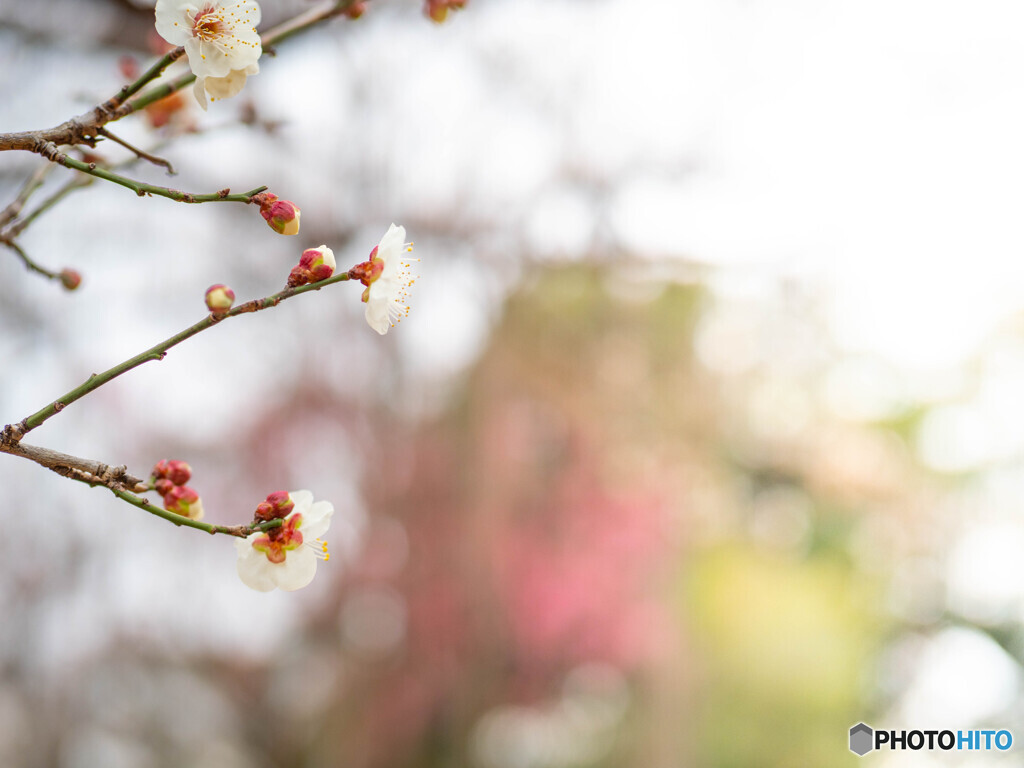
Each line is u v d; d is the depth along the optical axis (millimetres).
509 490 1460
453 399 1469
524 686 1437
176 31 536
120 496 523
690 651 1539
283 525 539
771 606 1593
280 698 1368
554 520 1490
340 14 614
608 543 1495
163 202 1230
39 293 1176
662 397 1577
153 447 1258
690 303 1596
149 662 1277
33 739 1184
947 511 1786
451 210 1433
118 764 1230
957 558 1772
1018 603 1737
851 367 1771
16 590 1186
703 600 1575
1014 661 1706
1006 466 1803
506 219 1466
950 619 1751
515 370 1495
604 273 1545
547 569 1463
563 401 1517
